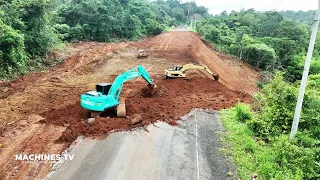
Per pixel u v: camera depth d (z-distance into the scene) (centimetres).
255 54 4272
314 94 1334
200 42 5012
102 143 1170
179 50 4044
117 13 5406
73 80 2338
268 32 5312
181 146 1154
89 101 1354
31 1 2631
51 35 2903
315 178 915
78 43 4438
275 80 1499
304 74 1009
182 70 2289
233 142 1174
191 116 1481
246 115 1414
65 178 936
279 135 1205
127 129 1298
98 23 4956
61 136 1218
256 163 1009
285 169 941
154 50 4047
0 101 1705
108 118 1391
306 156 956
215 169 992
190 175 959
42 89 2002
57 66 2762
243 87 3052
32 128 1333
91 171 976
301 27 4978
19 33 2470
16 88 1983
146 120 1402
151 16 7069
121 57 3438
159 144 1170
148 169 991
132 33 5603
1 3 2562
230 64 3956
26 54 2588
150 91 1831
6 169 995
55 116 1479
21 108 1620
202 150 1120
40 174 969
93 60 3050
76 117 1463
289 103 1277
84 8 4875
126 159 1052
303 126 1236
